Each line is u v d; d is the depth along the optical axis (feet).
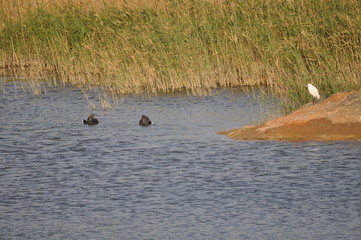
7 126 199.82
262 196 126.00
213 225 111.75
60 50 290.35
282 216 115.34
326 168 143.43
